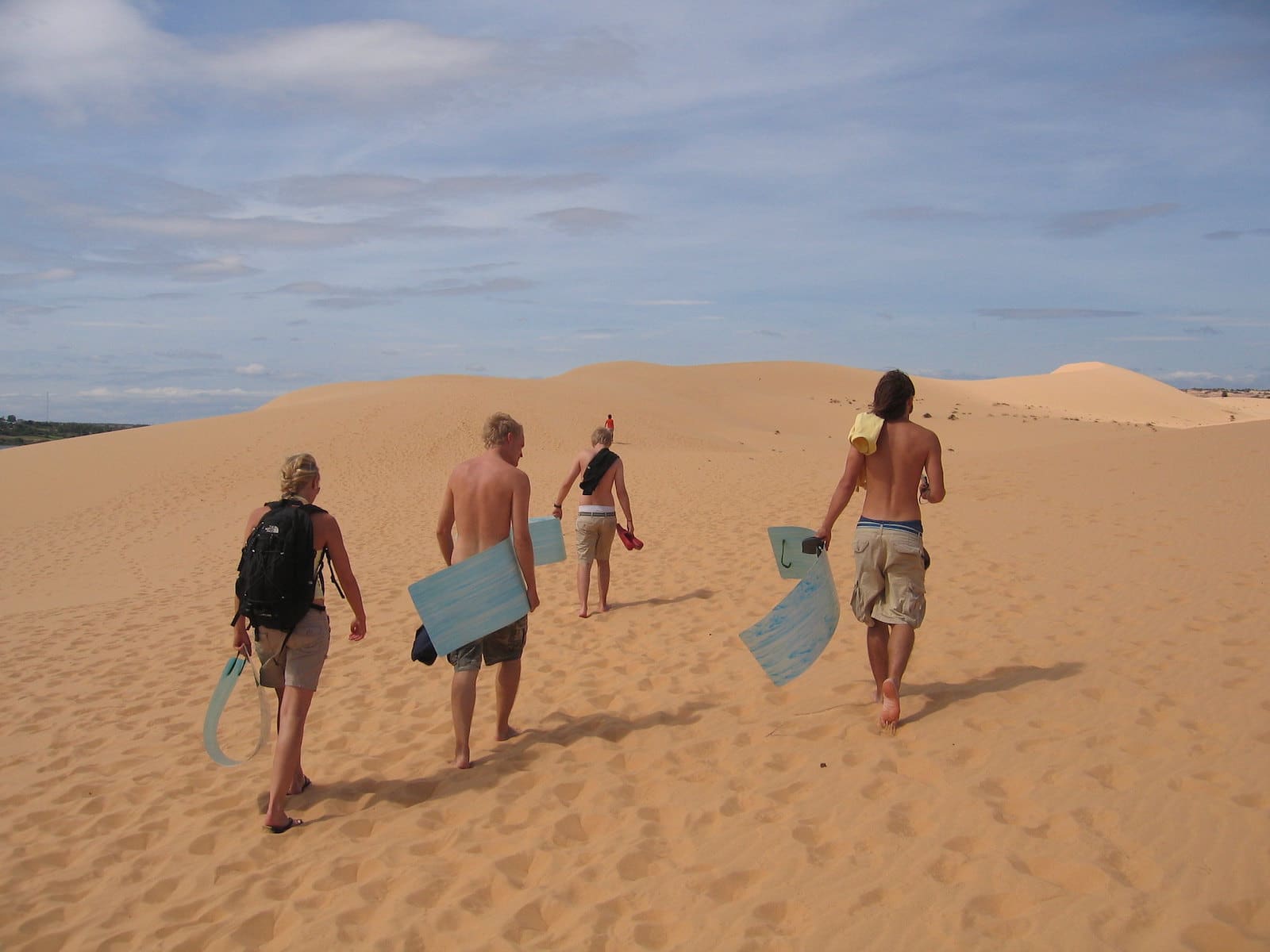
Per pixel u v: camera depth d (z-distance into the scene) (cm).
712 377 8381
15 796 497
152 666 780
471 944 298
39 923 348
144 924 338
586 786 423
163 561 1563
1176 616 595
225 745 565
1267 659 484
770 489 1617
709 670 615
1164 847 300
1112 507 1071
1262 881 273
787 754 429
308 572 422
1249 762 353
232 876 378
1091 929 259
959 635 611
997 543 923
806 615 447
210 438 3525
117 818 457
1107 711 429
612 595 886
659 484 1880
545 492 1983
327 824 420
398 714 589
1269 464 1298
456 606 456
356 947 304
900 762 398
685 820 372
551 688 609
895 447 440
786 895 303
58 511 2519
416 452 3353
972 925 270
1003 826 325
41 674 779
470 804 423
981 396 9150
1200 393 15750
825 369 9000
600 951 283
